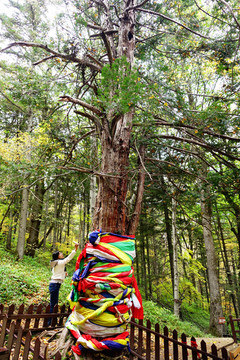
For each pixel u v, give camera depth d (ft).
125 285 7.14
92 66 16.21
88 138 22.81
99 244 7.43
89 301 6.87
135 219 13.97
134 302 7.93
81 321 6.81
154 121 14.87
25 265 36.88
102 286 6.81
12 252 44.32
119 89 10.37
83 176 21.53
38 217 50.96
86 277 7.16
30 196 48.67
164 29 20.68
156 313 25.64
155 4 19.77
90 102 15.25
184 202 23.29
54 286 16.16
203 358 9.70
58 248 50.03
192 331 26.04
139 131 15.88
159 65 18.20
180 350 17.01
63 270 16.72
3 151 25.21
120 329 6.88
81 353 6.84
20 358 10.92
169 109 15.81
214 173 16.94
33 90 17.44
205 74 32.30
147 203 28.63
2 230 50.44
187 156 19.21
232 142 17.04
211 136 17.28
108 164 13.00
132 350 12.57
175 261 34.53
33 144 25.89
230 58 17.92
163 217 52.60
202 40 18.37
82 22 13.42
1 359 8.39
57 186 52.80
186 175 20.11
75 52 15.48
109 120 13.61
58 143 20.77
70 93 19.39
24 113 39.58
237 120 15.90
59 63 17.43
